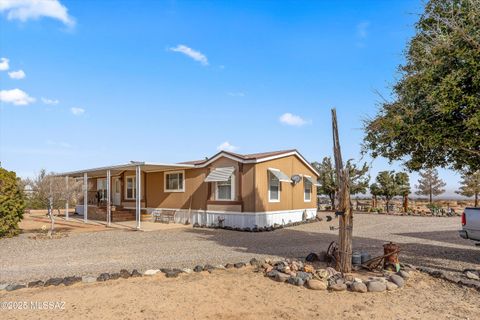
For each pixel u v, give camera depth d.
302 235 15.22
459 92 7.24
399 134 8.59
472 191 34.50
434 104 7.77
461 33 7.34
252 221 17.30
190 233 15.91
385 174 29.97
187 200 20.39
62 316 5.14
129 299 5.83
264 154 19.42
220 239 13.84
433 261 9.33
